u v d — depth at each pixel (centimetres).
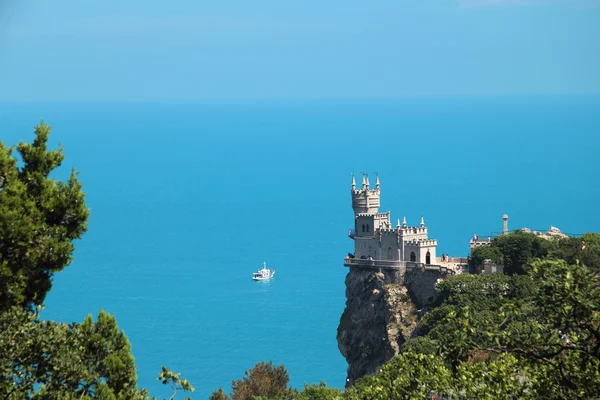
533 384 11519
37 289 12812
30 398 11000
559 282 9956
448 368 14612
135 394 11575
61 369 11150
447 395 14025
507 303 10938
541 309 10556
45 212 13062
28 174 13188
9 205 12562
